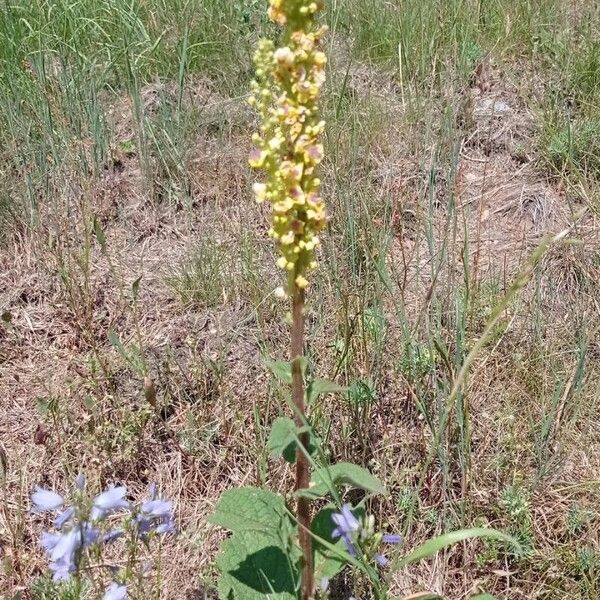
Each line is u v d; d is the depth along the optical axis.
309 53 0.49
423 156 1.21
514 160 1.30
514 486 0.75
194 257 1.05
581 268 1.01
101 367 0.89
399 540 0.59
